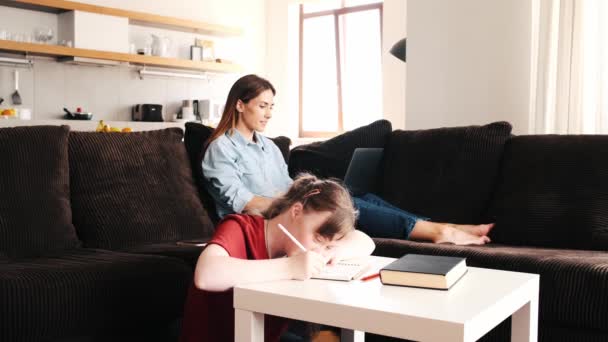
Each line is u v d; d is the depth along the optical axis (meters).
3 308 1.54
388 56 6.53
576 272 1.71
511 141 2.54
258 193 2.71
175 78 7.03
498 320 1.11
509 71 3.16
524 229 2.30
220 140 2.66
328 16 7.21
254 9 7.66
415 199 2.65
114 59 6.20
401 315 1.01
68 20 6.02
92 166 2.39
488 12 3.22
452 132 2.67
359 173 2.85
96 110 6.39
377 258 1.55
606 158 2.27
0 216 2.04
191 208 2.54
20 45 5.58
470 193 2.54
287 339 2.08
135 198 2.41
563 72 2.96
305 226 1.36
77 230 2.33
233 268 1.22
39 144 2.23
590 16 2.89
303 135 7.57
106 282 1.74
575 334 1.73
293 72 7.57
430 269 1.23
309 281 1.25
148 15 6.49
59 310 1.64
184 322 1.40
